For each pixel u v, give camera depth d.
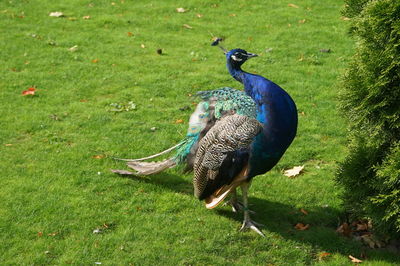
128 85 13.71
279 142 8.41
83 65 14.57
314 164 10.97
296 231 9.04
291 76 14.55
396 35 7.97
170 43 16.28
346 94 8.75
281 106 8.38
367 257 8.58
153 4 19.02
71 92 13.20
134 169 9.99
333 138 11.88
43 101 12.68
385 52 8.09
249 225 8.93
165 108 12.78
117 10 18.38
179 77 14.24
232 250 8.41
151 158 10.46
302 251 8.52
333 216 9.45
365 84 8.36
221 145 8.50
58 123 11.78
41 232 8.46
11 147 10.77
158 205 9.36
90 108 12.52
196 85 13.83
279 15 18.50
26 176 9.87
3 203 9.05
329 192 10.04
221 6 19.09
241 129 8.42
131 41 16.23
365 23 8.55
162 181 10.12
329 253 8.55
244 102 8.72
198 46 16.17
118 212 9.09
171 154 10.91
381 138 8.57
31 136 11.23
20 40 15.70
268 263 8.23
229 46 16.12
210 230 8.81
